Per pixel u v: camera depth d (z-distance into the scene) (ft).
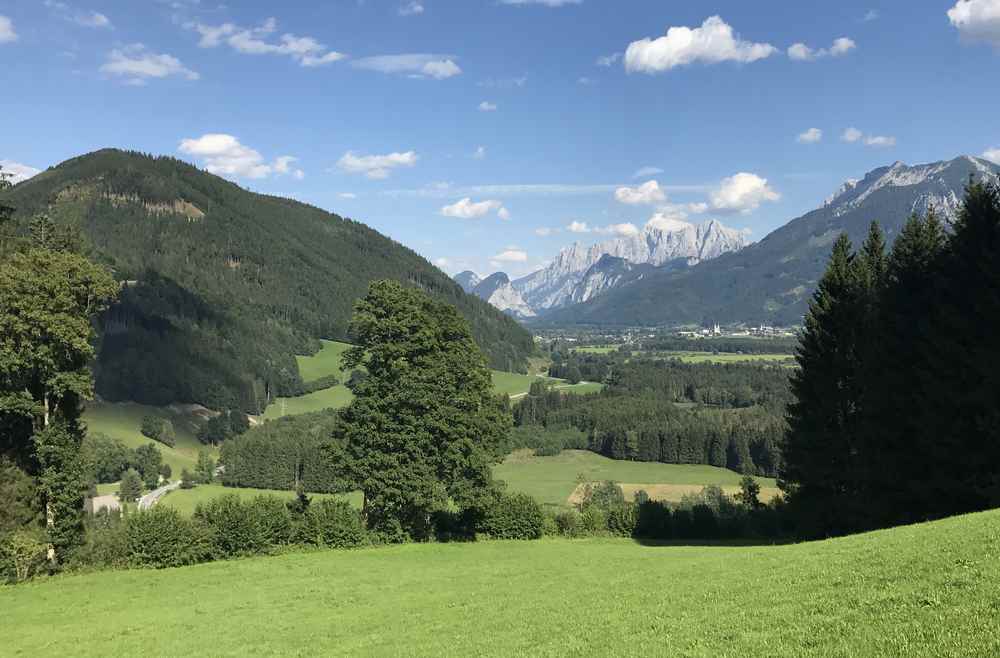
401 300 181.06
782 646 48.67
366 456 175.73
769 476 407.03
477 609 92.53
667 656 52.13
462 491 180.65
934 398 134.82
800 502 178.60
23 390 144.56
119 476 420.77
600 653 57.16
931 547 68.39
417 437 174.29
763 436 412.98
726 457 441.68
